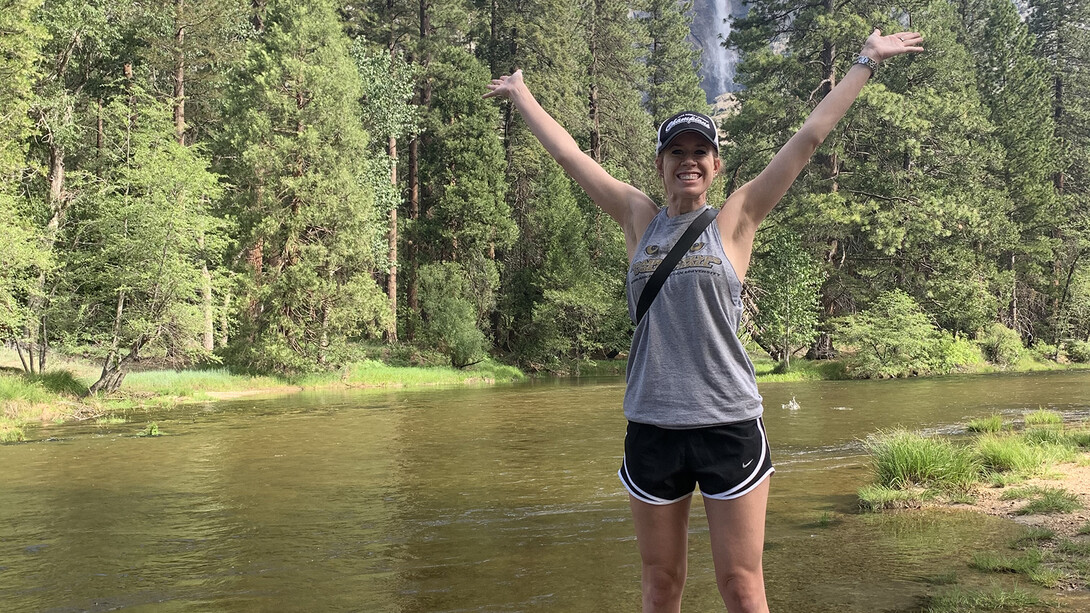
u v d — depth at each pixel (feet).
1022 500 19.61
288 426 42.50
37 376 57.57
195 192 65.77
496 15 125.90
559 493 22.79
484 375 97.25
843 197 101.55
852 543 16.15
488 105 110.42
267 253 87.92
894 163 107.34
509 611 12.21
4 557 16.05
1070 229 121.70
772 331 89.51
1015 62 129.70
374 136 103.71
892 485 21.83
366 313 85.61
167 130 76.95
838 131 103.35
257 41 95.91
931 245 103.24
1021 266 117.08
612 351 121.29
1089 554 14.60
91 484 25.08
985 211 105.70
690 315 6.86
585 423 42.70
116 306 62.80
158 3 81.92
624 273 116.67
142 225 61.21
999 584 13.07
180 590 13.64
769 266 94.84
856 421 40.24
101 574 14.73
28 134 64.23
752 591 6.77
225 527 18.78
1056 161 127.44
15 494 23.39
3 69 58.90
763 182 7.14
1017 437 28.50
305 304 85.25
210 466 28.71
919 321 88.43
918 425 37.78
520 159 120.47
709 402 6.75
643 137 136.15
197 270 67.00
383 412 50.62
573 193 122.01
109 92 84.69
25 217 63.82
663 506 7.02
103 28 75.87
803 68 112.98
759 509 6.79
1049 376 81.35
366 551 16.34
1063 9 143.74
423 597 13.05
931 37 106.42
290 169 85.92
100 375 67.97
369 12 117.91
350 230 86.89
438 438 36.63
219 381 74.33
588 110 133.39
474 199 105.70
